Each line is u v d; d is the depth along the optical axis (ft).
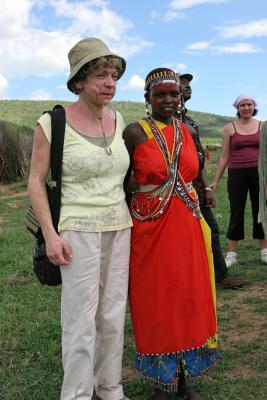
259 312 17.34
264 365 13.60
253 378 12.98
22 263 24.07
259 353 14.33
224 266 19.76
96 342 11.50
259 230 22.62
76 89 10.96
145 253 11.27
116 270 11.16
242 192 22.12
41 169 10.72
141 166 11.26
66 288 10.71
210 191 17.98
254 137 21.59
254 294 19.10
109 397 11.62
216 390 12.46
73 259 10.61
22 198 57.52
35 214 10.75
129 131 11.46
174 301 11.19
